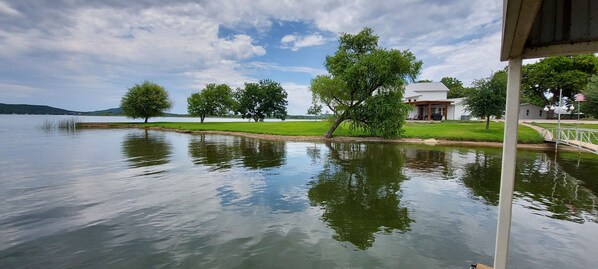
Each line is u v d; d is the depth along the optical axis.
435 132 29.08
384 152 19.09
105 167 13.70
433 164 14.55
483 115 30.03
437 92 58.38
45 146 22.31
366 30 27.41
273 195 9.00
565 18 2.86
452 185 10.27
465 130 30.25
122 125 53.34
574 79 42.81
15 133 35.91
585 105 28.72
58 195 8.95
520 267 4.84
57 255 5.20
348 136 28.97
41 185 10.20
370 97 25.84
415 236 5.99
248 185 10.25
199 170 12.98
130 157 16.84
